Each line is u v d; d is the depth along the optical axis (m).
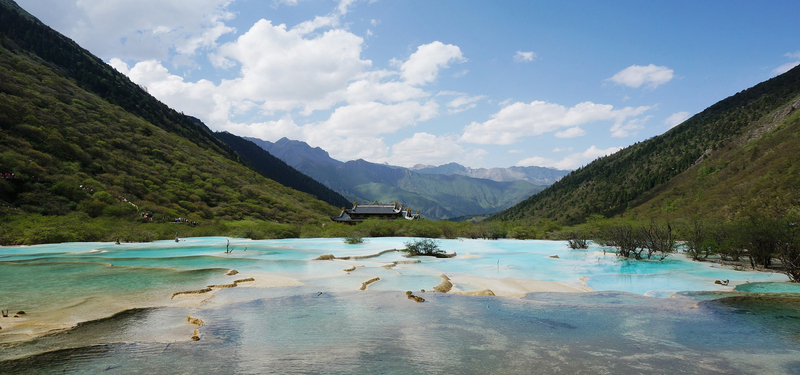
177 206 59.75
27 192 42.59
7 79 72.75
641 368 8.01
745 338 9.95
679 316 12.01
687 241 31.56
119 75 136.25
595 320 11.53
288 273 19.39
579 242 37.09
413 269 21.47
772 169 60.91
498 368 7.93
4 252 27.31
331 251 30.42
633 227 38.38
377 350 8.91
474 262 25.52
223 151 134.38
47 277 17.47
